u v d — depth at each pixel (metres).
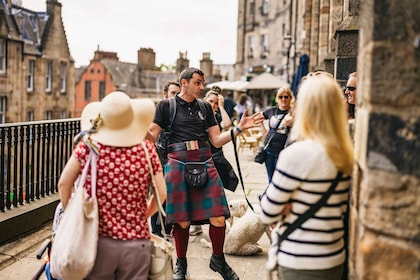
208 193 4.66
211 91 6.72
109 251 3.12
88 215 3.05
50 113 37.41
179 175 4.63
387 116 2.23
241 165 12.91
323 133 2.63
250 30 48.22
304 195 2.63
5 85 31.92
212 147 5.46
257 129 17.14
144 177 3.22
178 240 4.81
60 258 2.98
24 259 5.32
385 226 2.25
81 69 60.72
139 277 3.18
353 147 2.97
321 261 2.63
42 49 35.84
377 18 2.22
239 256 5.65
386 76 2.22
